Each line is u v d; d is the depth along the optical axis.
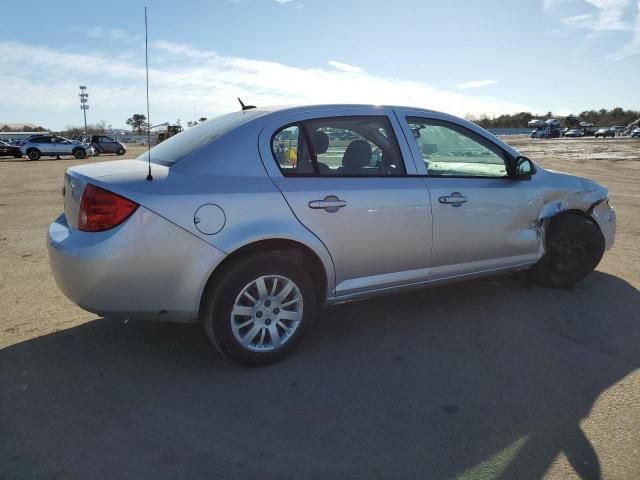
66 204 3.36
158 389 3.06
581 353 3.57
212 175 3.14
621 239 7.06
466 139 4.18
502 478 2.33
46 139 32.62
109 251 2.88
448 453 2.50
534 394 3.04
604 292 4.82
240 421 2.75
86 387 3.08
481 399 2.98
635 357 3.52
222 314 3.14
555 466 2.41
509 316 4.23
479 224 4.11
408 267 3.85
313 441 2.58
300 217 3.30
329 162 3.53
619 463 2.43
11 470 2.36
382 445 2.56
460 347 3.67
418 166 3.87
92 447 2.52
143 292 2.98
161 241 2.94
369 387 3.11
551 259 4.80
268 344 3.36
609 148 41.97
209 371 3.29
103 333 3.83
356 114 3.70
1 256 6.02
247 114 3.54
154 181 3.00
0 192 12.66
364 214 3.53
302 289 3.38
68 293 3.05
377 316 4.24
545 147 44.09
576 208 4.82
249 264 3.16
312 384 3.14
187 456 2.46
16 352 3.51
